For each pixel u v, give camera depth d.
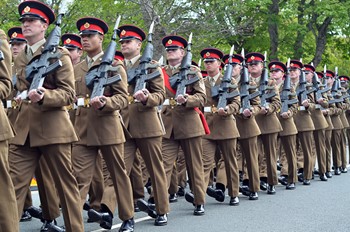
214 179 10.95
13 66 6.07
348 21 22.41
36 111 5.67
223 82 8.69
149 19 16.22
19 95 5.77
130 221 6.83
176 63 8.17
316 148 12.37
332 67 31.56
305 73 12.42
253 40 23.36
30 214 7.65
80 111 6.65
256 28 23.23
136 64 7.36
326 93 12.62
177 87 7.82
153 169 7.36
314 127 12.01
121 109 7.04
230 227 7.30
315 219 7.82
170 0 16.78
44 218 6.63
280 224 7.48
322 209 8.56
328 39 25.92
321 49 24.27
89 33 6.69
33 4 5.74
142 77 7.06
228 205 8.93
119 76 6.33
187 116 7.94
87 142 6.58
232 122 8.86
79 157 6.61
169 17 16.75
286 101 10.91
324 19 22.39
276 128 10.23
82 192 6.55
